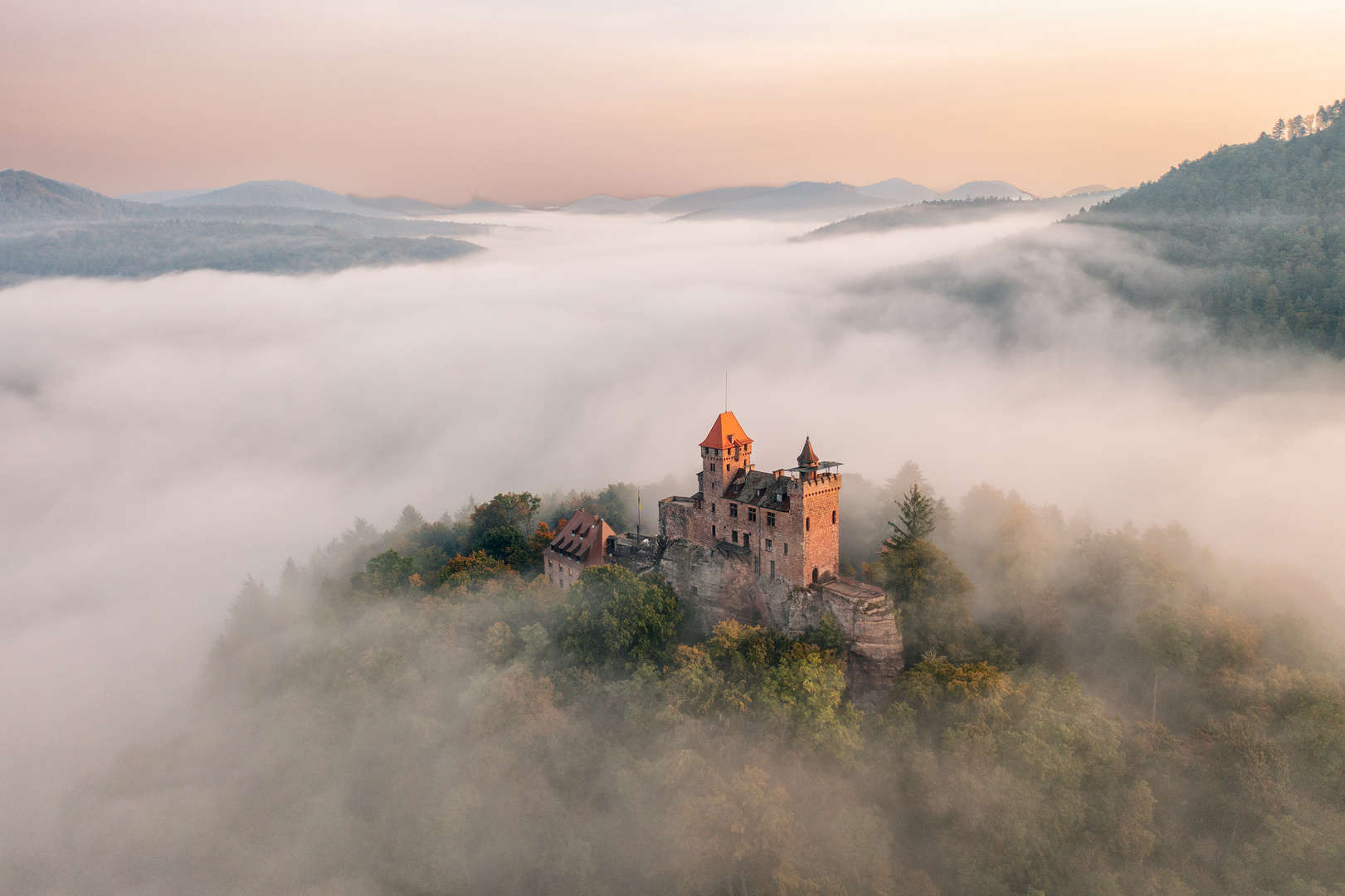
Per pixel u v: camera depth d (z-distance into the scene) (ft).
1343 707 316.19
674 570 406.82
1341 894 268.21
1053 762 277.44
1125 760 302.86
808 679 304.71
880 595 342.64
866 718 331.16
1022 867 272.10
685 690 315.99
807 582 352.69
